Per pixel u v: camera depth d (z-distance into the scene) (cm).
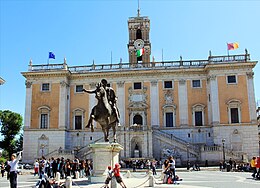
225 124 5469
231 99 5553
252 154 5334
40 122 5872
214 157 4978
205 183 2278
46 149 5731
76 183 1730
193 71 5872
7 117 7806
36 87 6012
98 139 5566
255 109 5481
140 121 5866
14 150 8162
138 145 5400
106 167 1789
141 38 7131
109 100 1956
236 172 3878
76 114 5988
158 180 2495
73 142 5875
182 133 5678
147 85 5941
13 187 1546
